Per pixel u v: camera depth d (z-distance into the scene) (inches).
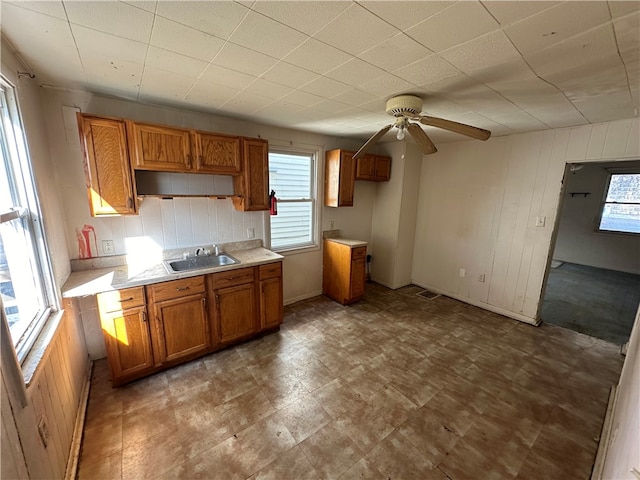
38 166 68.7
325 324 129.6
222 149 103.3
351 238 165.9
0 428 35.7
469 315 141.3
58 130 84.0
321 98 87.8
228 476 59.9
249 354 105.0
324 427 72.7
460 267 159.2
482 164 144.7
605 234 238.1
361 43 54.0
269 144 129.0
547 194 123.6
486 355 106.3
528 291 132.8
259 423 73.6
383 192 176.7
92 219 93.0
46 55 60.7
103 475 60.0
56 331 63.6
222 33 51.3
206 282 98.7
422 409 79.4
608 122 105.0
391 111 85.0
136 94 86.8
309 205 154.3
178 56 60.9
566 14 43.1
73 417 69.4
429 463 63.5
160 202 104.7
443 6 42.1
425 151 99.4
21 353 50.8
